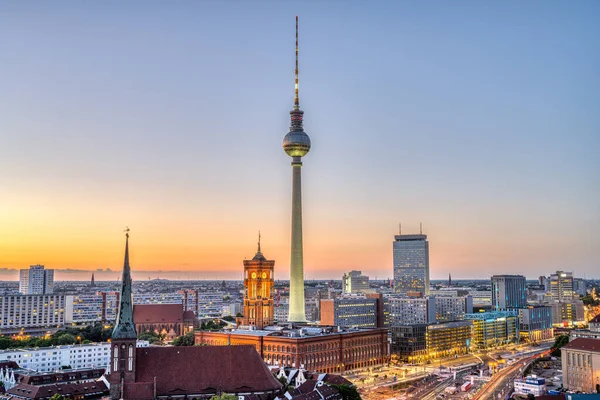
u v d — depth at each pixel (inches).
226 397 7593.5
